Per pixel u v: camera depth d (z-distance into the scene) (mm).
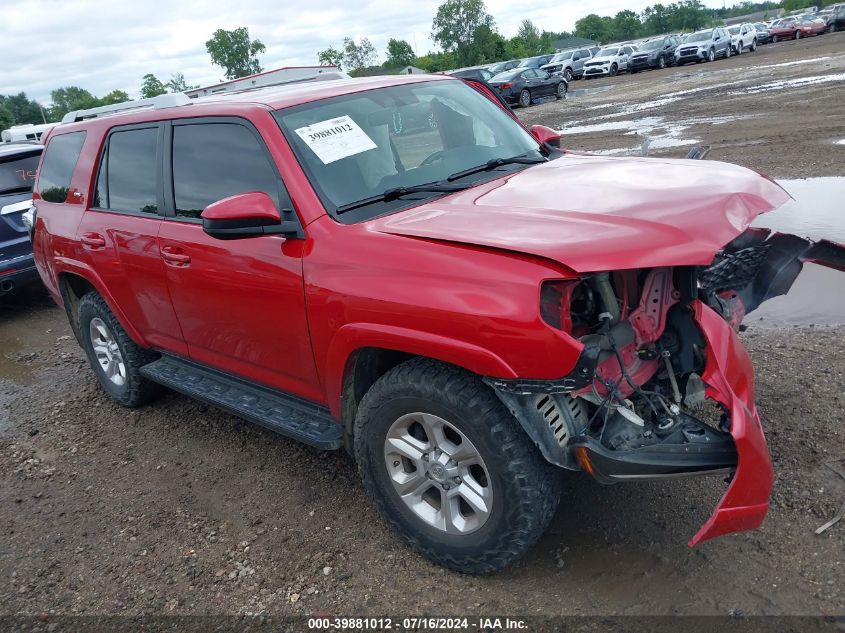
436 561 3133
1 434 5191
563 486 3588
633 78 34781
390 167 3588
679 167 3408
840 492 3223
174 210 4051
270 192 3434
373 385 3053
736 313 3482
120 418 5191
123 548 3666
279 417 3705
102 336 5301
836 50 30719
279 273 3320
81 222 4824
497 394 2662
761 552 2965
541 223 2775
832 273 5848
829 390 4062
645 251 2496
